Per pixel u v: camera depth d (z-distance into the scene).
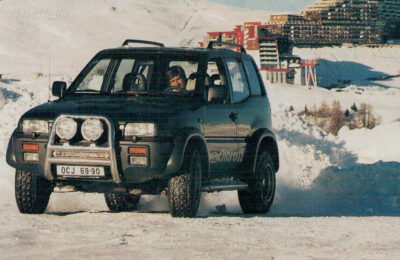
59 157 14.08
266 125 18.66
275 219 14.15
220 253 9.77
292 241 10.98
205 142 15.11
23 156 14.52
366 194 24.58
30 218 13.20
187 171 14.34
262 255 9.67
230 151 16.64
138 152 13.98
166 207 18.92
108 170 14.01
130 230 11.70
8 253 9.53
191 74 16.16
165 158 14.03
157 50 16.67
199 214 16.39
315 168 27.16
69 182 14.66
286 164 28.00
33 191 14.82
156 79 16.20
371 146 36.47
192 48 17.08
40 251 9.70
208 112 15.62
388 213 20.56
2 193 20.75
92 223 12.51
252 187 17.88
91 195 19.64
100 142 14.01
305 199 23.27
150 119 14.13
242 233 11.74
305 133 33.97
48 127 14.43
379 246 10.75
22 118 14.70
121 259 9.20
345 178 25.42
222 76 16.94
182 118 14.54
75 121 14.05
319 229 12.52
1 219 12.96
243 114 17.34
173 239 10.88
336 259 9.46
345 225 13.27
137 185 14.67
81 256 9.36
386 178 25.11
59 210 17.41
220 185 16.09
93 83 16.41
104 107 14.56
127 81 16.17
